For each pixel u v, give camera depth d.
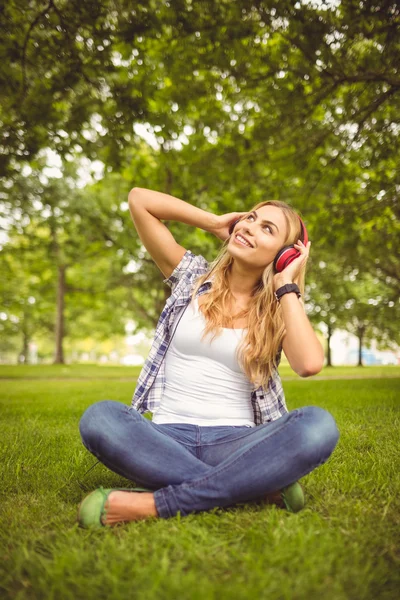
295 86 6.66
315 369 2.24
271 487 1.98
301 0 5.72
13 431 4.31
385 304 22.28
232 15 5.76
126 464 2.04
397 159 7.76
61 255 21.09
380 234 11.48
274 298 2.49
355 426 4.26
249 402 2.44
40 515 2.12
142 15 5.69
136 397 2.46
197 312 2.47
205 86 7.20
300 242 2.54
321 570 1.50
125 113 6.66
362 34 5.98
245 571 1.51
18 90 6.46
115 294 25.27
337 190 9.29
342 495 2.27
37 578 1.50
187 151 9.03
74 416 5.45
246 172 8.79
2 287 26.45
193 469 2.04
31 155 7.16
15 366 22.88
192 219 2.76
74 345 46.97
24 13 5.93
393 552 1.67
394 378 12.79
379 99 6.56
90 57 6.13
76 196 17.81
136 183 11.46
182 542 1.68
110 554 1.62
